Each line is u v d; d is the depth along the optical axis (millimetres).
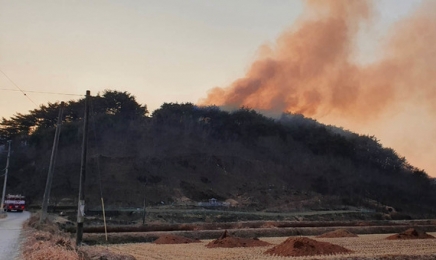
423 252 33688
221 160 136250
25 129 130625
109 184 102000
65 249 22156
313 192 132125
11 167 107000
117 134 137750
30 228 37562
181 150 139000
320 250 32000
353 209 115438
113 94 153500
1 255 20969
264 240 46812
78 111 141000
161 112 164125
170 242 41625
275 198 118500
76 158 111688
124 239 42938
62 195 94500
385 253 32625
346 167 166625
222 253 32500
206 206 99312
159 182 111125
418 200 158125
